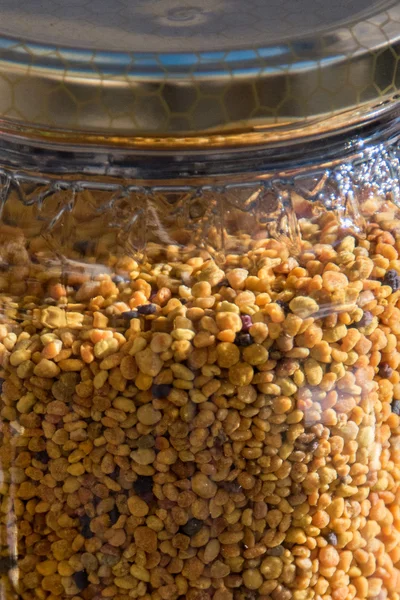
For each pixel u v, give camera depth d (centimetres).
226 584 18
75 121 16
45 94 16
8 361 17
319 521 18
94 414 17
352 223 18
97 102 16
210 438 17
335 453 18
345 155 18
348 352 18
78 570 18
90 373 17
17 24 18
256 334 17
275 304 17
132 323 17
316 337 17
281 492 18
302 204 18
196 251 18
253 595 18
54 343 17
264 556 18
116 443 17
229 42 17
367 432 18
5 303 18
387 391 19
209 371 17
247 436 17
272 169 17
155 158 17
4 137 17
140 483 17
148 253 18
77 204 17
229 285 18
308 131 17
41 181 17
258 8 19
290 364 17
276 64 17
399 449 19
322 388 18
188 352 17
